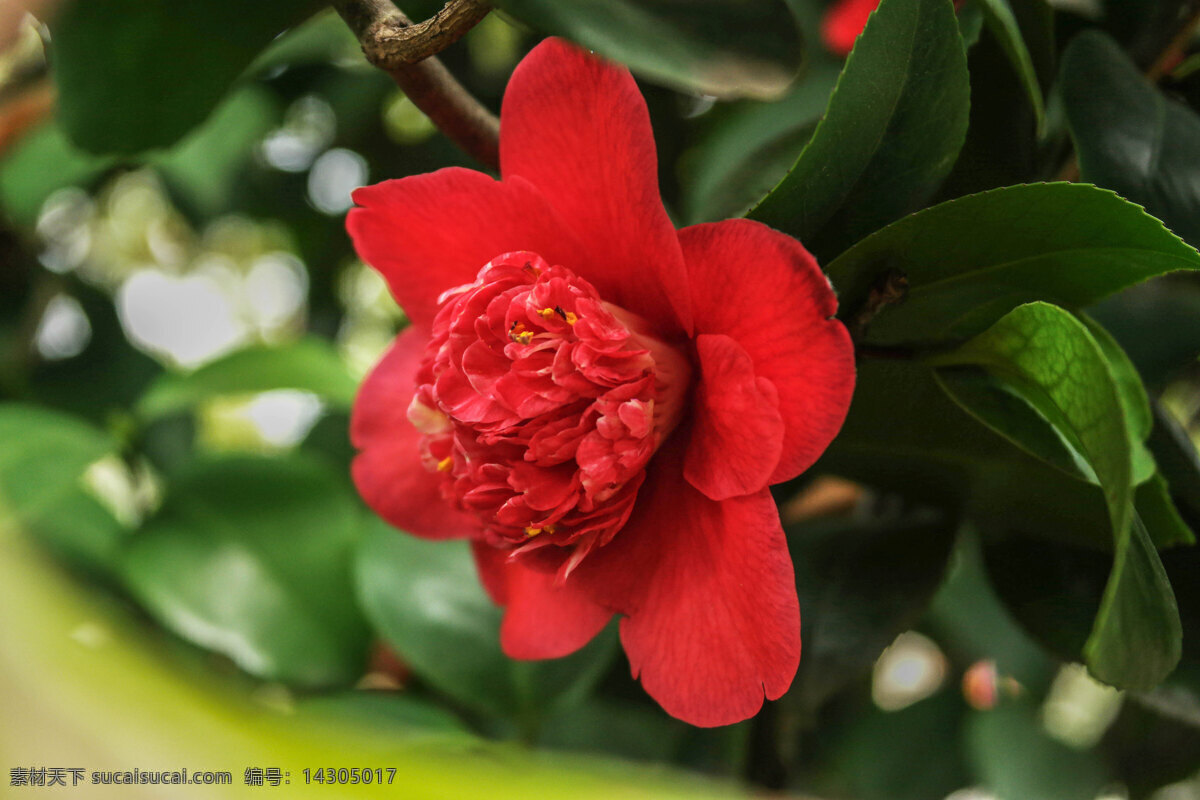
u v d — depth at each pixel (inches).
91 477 24.2
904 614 18.4
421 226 16.7
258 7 17.5
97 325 28.1
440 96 16.9
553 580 16.7
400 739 19.1
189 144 25.5
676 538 16.3
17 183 23.8
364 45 16.3
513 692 19.8
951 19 15.8
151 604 19.9
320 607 20.4
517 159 16.4
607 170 16.1
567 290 16.0
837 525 19.3
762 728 20.2
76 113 17.7
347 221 16.8
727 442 15.8
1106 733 25.5
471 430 16.2
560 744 23.7
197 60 17.6
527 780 10.1
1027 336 15.8
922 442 17.4
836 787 26.2
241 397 21.8
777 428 15.5
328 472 21.1
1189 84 18.2
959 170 17.0
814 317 15.4
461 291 16.4
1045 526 17.8
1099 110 17.1
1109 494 15.1
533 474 16.1
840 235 16.5
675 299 16.0
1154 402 17.2
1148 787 24.5
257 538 20.6
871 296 16.2
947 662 27.5
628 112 15.8
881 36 15.7
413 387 17.5
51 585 8.2
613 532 16.2
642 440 15.9
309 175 30.9
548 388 16.0
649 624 16.3
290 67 27.4
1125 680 15.2
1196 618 17.2
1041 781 24.4
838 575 18.7
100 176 25.2
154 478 25.8
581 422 16.0
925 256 16.1
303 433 26.3
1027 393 16.3
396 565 20.2
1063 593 17.8
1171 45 18.2
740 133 20.5
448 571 20.2
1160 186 16.9
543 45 16.1
